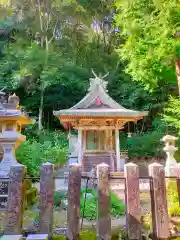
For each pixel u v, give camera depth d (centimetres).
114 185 978
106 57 2433
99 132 1488
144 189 808
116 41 2552
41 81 2055
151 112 2155
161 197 350
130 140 1902
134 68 779
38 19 2395
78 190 350
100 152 1448
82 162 1417
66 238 337
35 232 349
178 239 348
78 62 2412
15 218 334
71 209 343
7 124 757
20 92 2220
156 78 802
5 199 605
